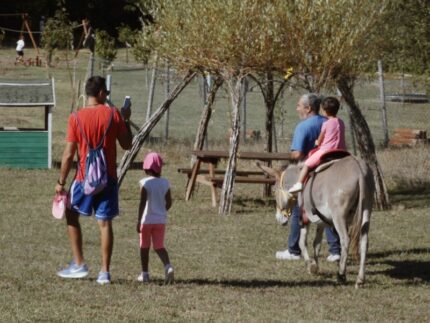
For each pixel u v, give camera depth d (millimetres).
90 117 22375
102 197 22719
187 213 37312
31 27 149250
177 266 26641
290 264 27484
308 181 25219
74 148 22484
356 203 23984
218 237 31906
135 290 22594
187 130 68562
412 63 50750
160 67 50031
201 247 29953
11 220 34406
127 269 25906
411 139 60250
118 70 109188
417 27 48312
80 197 22609
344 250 24281
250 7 36875
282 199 27469
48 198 40719
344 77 38438
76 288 22531
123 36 91750
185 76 40906
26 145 50312
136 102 83000
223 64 38281
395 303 22469
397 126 70625
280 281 24797
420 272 26688
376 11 37344
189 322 19562
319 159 25062
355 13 36875
